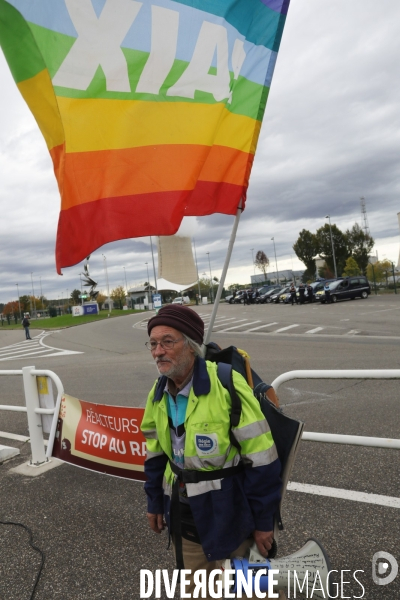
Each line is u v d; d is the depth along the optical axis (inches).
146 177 104.0
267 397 83.9
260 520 73.0
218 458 72.6
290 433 77.1
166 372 75.5
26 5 91.7
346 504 138.6
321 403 262.4
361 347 480.4
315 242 2618.1
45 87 97.0
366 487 149.1
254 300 1892.2
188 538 79.2
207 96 109.1
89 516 142.6
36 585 111.2
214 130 109.0
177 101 106.3
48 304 4869.6
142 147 103.9
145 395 320.2
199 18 108.1
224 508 72.6
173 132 106.0
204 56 108.9
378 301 1298.0
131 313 2258.9
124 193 102.7
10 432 249.8
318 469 167.0
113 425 155.3
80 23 97.3
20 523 141.6
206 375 74.6
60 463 189.8
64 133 97.1
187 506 77.7
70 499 155.6
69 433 170.9
